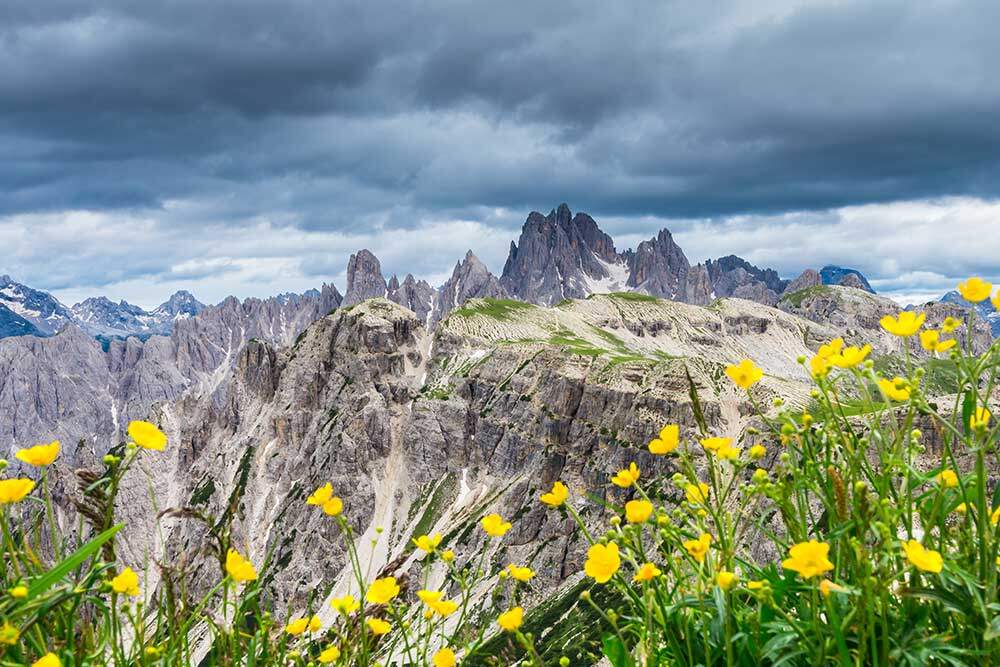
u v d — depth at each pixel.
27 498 0.52
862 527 0.49
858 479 0.53
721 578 0.49
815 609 0.50
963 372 0.52
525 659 0.52
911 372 0.54
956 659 0.47
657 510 0.54
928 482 0.53
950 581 0.51
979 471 0.49
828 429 0.54
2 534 0.51
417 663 0.54
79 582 0.50
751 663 0.54
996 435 0.48
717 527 0.53
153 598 0.53
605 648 0.53
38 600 0.48
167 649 0.52
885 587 0.47
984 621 0.49
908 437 0.53
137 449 0.54
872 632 0.47
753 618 0.51
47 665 0.46
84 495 0.52
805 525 0.54
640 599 0.54
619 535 0.54
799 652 0.50
